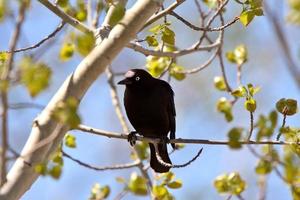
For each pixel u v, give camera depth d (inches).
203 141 447.5
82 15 468.4
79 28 413.1
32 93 317.4
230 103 537.0
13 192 376.5
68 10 459.8
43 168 359.3
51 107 386.6
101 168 510.0
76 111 314.7
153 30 458.0
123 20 390.6
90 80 389.4
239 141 410.3
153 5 392.2
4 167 320.8
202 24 539.8
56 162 486.3
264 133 397.1
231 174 493.7
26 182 381.1
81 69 389.1
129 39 390.9
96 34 408.5
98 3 417.7
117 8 365.7
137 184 497.0
